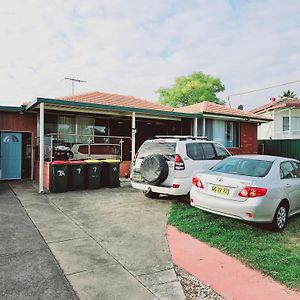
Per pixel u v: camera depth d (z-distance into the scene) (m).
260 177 5.46
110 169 10.28
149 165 7.26
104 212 6.78
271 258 4.16
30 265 3.83
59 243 4.69
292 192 5.89
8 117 12.54
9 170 12.62
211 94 43.06
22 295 3.09
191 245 4.73
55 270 3.71
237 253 4.36
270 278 3.62
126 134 15.62
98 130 14.66
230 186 5.33
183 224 5.73
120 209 7.07
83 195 8.84
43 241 4.76
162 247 4.61
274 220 5.38
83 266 3.85
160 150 7.54
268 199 5.19
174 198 8.39
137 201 8.00
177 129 16.77
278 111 23.92
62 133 13.17
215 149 8.31
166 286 3.38
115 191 9.58
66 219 6.14
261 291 3.32
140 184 7.72
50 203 7.70
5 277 3.49
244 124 17.14
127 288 3.31
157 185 7.32
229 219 6.12
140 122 16.23
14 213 6.59
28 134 13.05
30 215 6.43
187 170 7.18
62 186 9.37
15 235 5.04
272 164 5.93
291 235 5.30
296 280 3.53
